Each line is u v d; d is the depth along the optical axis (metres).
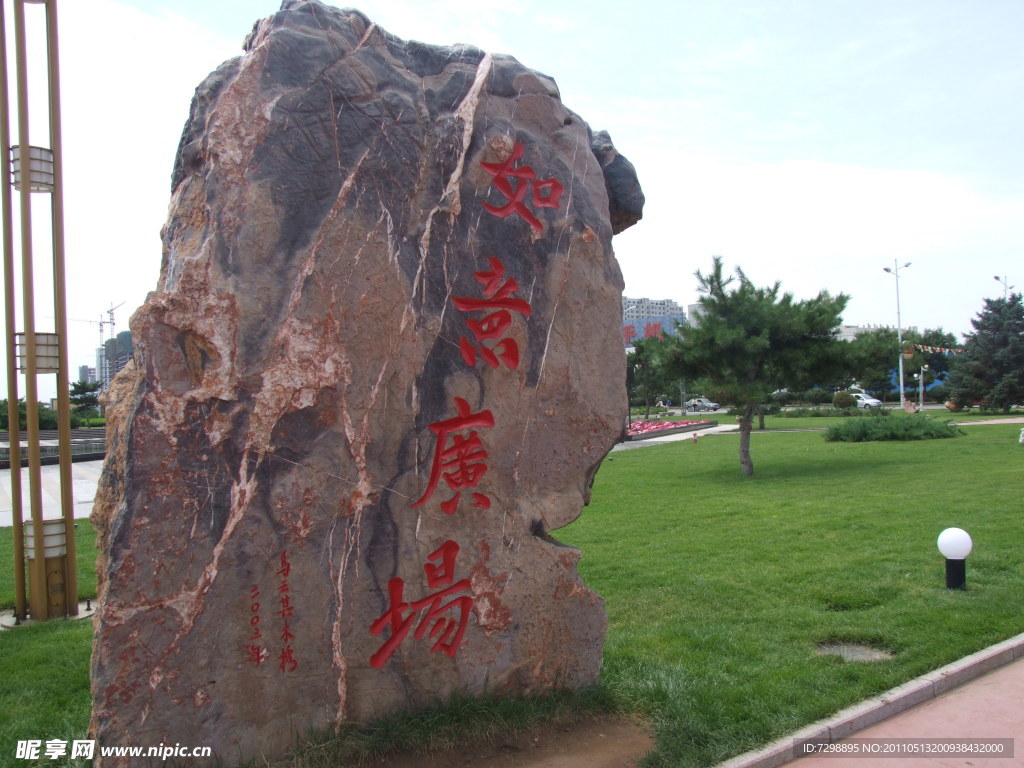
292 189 3.84
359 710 4.00
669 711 4.45
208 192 3.71
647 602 6.78
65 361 6.91
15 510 6.79
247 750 3.70
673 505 11.87
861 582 7.01
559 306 4.57
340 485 3.92
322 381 3.87
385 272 4.05
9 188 6.70
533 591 4.45
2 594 7.57
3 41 6.57
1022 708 4.61
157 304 3.55
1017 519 9.40
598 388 4.68
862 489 12.49
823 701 4.57
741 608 6.50
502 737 4.13
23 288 6.71
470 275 4.30
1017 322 32.62
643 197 5.26
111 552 3.45
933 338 45.84
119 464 3.69
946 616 5.95
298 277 3.83
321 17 4.02
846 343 14.59
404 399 4.10
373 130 4.05
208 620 3.62
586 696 4.51
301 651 3.84
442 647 4.21
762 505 11.47
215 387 3.64
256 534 3.72
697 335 14.76
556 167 4.62
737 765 3.94
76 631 6.32
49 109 6.77
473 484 4.29
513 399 4.41
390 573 4.06
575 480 4.62
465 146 4.30
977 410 36.00
